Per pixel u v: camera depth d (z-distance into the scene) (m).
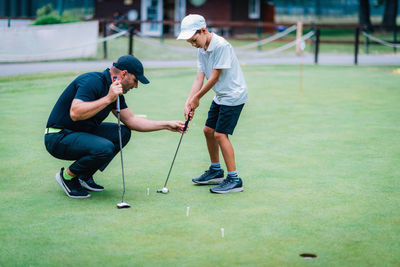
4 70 12.68
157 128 4.60
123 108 4.55
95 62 15.23
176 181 4.84
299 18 54.25
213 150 4.73
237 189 4.50
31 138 6.46
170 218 3.84
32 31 14.73
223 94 4.45
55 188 4.57
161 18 27.78
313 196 4.37
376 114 8.32
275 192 4.49
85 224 3.70
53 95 9.72
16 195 4.35
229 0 28.14
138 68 4.21
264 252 3.25
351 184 4.71
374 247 3.33
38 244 3.35
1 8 32.78
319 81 12.52
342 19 54.97
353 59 18.98
